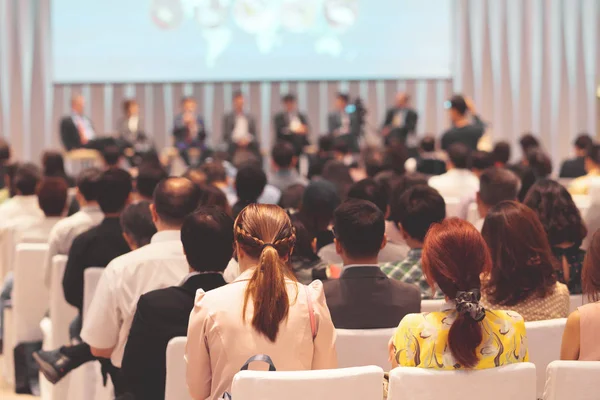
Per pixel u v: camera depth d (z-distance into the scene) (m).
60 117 15.62
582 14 15.28
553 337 3.13
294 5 15.45
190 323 2.80
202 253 3.28
